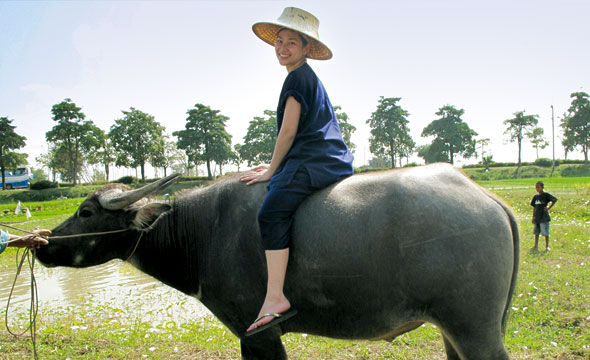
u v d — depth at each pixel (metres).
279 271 2.64
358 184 2.74
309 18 2.99
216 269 3.05
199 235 3.22
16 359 4.47
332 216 2.64
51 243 3.25
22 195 57.06
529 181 48.41
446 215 2.46
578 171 71.19
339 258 2.59
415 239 2.45
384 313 2.61
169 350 4.72
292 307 2.78
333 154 2.88
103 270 10.12
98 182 70.50
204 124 75.69
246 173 3.22
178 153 84.12
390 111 88.06
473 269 2.39
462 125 88.50
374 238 2.53
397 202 2.54
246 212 2.96
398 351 4.48
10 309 6.89
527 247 10.27
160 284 8.58
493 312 2.43
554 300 5.62
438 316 2.49
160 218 3.33
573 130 90.19
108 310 6.58
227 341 5.00
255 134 78.31
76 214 3.35
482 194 2.63
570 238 11.09
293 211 2.73
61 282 8.97
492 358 2.42
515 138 93.50
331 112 3.05
